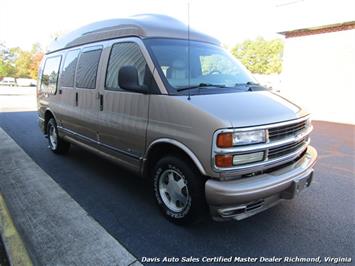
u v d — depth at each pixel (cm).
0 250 281
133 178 473
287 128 304
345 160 607
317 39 1246
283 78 1400
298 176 309
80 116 471
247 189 268
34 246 288
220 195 268
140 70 348
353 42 1138
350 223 343
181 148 297
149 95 331
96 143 444
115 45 395
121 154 390
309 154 362
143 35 358
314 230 328
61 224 329
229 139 263
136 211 364
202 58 383
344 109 1191
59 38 592
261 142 278
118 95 377
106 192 418
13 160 558
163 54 349
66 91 516
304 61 1305
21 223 329
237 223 339
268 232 322
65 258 271
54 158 576
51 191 417
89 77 442
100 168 520
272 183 281
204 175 282
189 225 324
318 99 1277
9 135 796
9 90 3166
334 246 299
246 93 338
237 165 270
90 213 357
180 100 302
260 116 284
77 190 424
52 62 593
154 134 326
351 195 421
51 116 609
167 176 340
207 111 279
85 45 465
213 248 294
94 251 283
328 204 391
